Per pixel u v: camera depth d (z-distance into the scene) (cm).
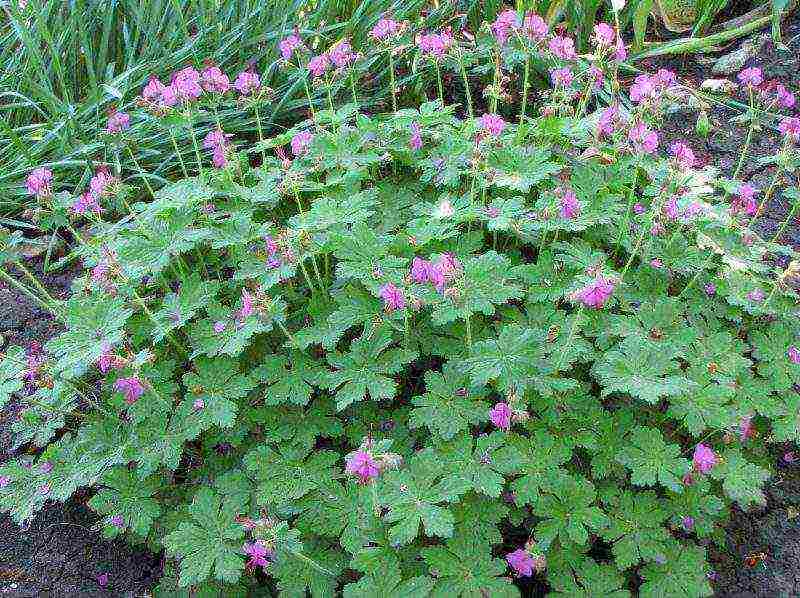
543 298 70
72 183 106
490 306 64
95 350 63
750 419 66
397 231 82
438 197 85
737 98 115
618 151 81
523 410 60
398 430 67
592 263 70
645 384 60
